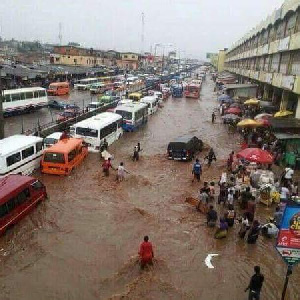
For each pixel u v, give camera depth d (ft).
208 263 44.37
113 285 39.27
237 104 158.81
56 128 105.70
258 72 151.33
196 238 50.19
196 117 153.28
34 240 47.88
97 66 375.45
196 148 93.40
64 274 40.91
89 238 48.96
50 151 71.56
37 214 55.16
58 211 56.59
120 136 109.70
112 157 85.40
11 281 39.37
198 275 41.86
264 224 52.80
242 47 257.96
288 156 81.00
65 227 51.72
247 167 73.15
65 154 71.10
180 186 69.77
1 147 65.51
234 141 109.50
